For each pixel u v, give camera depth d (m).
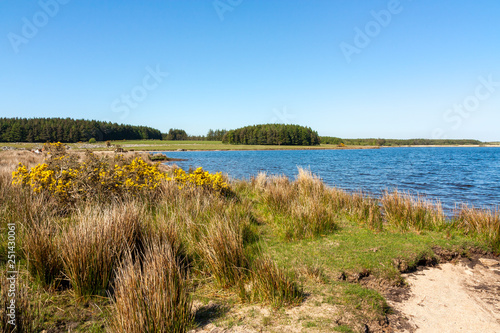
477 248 4.60
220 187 7.41
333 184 14.23
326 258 4.07
